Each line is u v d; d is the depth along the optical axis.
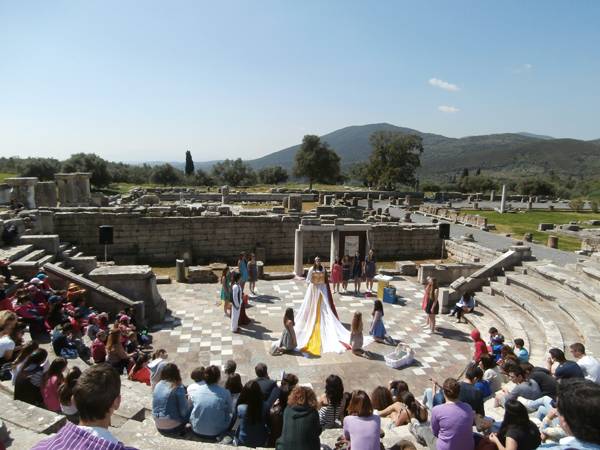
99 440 3.01
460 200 75.81
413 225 32.44
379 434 6.57
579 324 14.35
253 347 15.13
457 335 16.84
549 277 19.02
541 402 8.45
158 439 6.69
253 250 30.08
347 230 24.66
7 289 14.96
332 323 15.56
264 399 8.42
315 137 91.19
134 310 16.36
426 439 7.54
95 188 72.50
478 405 8.40
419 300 21.11
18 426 6.48
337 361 14.22
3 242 19.50
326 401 8.66
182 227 29.06
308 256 30.64
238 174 99.19
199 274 23.14
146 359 12.23
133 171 99.81
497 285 20.11
